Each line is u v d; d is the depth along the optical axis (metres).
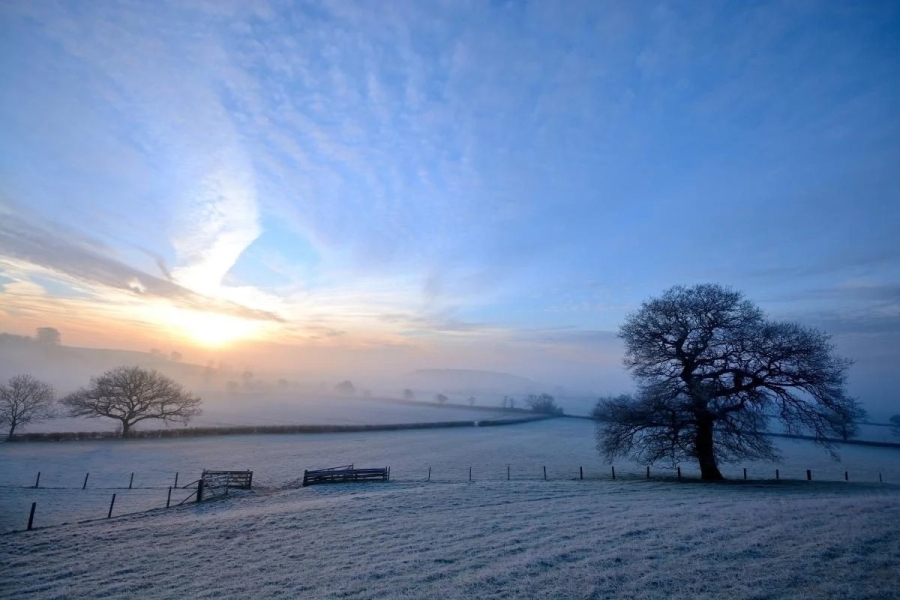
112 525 20.92
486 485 29.22
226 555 15.12
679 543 13.20
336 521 19.05
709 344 33.03
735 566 11.11
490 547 14.20
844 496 22.44
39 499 30.12
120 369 77.12
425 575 11.95
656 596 9.73
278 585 12.00
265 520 19.67
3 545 17.42
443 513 19.95
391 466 49.09
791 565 10.91
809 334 30.67
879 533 12.98
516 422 124.75
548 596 10.10
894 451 70.75
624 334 36.91
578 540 14.33
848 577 10.00
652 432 35.94
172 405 82.19
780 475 45.72
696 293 34.44
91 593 12.38
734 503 19.83
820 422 30.09
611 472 45.09
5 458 48.66
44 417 73.94
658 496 23.55
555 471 46.09
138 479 40.06
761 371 31.75
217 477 34.94
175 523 20.31
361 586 11.45
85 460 49.19
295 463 49.94
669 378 34.53
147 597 11.84
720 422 33.12
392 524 18.12
